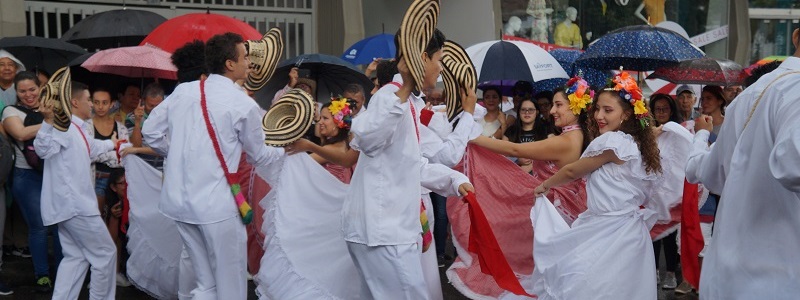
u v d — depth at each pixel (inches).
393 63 228.1
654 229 252.1
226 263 209.3
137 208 253.8
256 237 251.1
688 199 240.5
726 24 542.3
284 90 315.0
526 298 225.8
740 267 133.5
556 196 239.6
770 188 131.2
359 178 197.6
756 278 132.0
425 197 234.5
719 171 148.2
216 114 207.3
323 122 233.6
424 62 193.5
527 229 240.1
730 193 136.5
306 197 231.6
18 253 330.0
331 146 232.5
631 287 204.7
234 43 211.6
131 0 441.1
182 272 225.9
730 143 141.5
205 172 206.7
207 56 212.8
